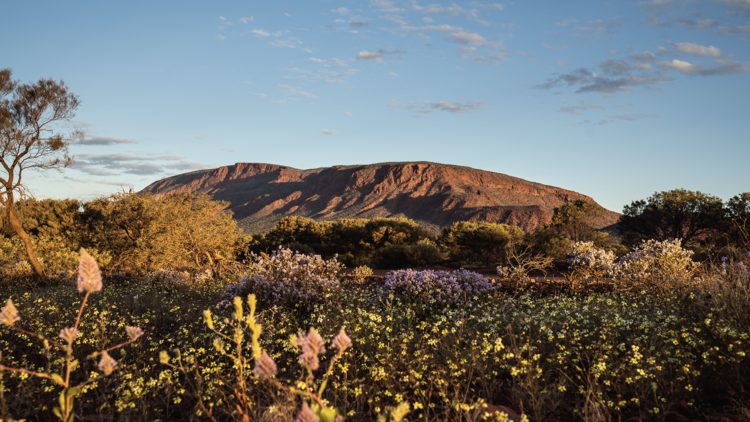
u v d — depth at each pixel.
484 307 6.64
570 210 45.06
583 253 12.02
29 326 6.43
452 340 4.68
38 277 16.77
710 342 3.87
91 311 7.75
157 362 4.99
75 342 5.26
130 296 9.99
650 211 40.84
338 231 47.28
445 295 7.30
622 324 4.78
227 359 4.75
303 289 7.50
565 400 3.44
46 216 29.48
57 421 3.31
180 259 18.06
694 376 3.34
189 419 3.30
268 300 7.23
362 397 3.40
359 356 4.48
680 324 4.60
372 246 43.41
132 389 3.48
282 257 8.70
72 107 18.47
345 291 9.02
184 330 5.86
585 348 4.27
